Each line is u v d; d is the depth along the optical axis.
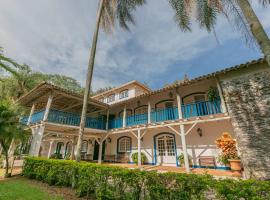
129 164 12.84
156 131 12.73
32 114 12.57
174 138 11.59
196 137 10.45
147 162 12.52
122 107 16.03
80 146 7.14
